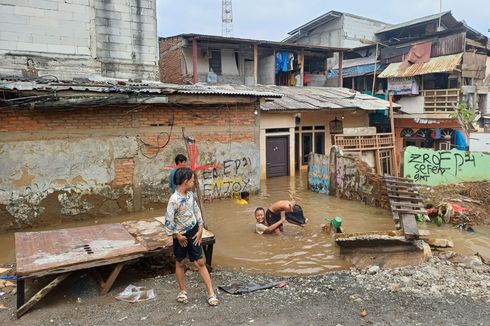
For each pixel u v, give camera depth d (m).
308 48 21.17
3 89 8.08
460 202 10.77
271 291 5.35
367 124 20.75
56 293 5.32
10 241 8.27
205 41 19.19
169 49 20.42
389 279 5.73
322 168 13.12
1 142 8.67
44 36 11.23
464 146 19.22
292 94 18.61
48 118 9.14
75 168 9.59
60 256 5.25
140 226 6.83
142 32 13.10
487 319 4.42
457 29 19.75
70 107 9.10
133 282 5.71
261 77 22.05
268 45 20.22
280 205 8.48
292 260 6.96
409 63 21.59
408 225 6.88
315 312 4.65
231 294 5.23
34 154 9.06
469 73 19.94
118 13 12.59
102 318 4.59
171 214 4.61
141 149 10.49
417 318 4.47
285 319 4.48
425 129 20.89
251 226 9.14
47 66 11.33
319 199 12.27
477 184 12.51
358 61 25.14
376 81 24.17
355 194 11.86
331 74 25.28
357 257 6.79
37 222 9.23
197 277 5.92
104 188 10.04
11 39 10.78
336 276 5.99
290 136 17.19
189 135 11.30
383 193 10.79
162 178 10.91
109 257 5.25
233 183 12.38
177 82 19.77
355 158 11.91
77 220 9.74
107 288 5.30
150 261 6.50
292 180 16.14
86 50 11.88
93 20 12.01
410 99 21.66
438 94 20.33
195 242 4.78
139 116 10.38
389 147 16.30
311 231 8.70
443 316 4.50
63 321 4.54
